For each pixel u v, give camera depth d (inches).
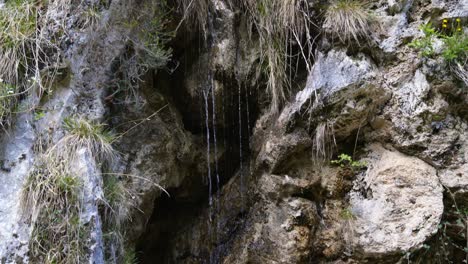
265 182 113.1
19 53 99.7
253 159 121.6
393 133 107.3
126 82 108.7
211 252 123.2
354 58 110.2
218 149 127.1
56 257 89.0
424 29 106.1
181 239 129.5
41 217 90.0
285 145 110.2
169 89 123.7
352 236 104.0
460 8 109.5
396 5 111.4
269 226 110.1
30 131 97.3
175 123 119.6
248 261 112.0
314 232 108.0
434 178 102.5
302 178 110.9
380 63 110.4
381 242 100.2
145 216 113.7
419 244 97.9
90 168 95.0
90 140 97.3
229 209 123.6
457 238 103.9
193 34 120.7
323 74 108.6
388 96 107.5
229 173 129.8
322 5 114.4
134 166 109.0
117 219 100.8
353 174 109.3
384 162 106.5
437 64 106.2
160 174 114.1
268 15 116.0
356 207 106.1
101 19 106.2
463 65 105.9
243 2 120.4
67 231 90.2
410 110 105.7
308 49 116.2
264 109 120.3
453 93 106.3
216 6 119.2
